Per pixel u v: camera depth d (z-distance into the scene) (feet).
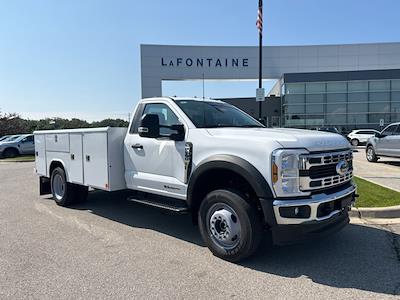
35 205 27.96
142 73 130.72
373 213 22.15
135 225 21.85
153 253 16.98
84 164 23.86
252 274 14.58
